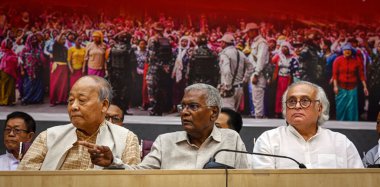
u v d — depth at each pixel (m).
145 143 5.16
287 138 4.18
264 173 2.74
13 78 7.66
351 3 8.31
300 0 8.25
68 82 7.78
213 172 2.69
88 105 3.70
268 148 4.12
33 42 7.76
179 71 7.99
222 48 8.08
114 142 3.83
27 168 3.67
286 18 8.21
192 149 3.87
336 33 8.26
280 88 8.09
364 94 8.19
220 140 3.89
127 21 7.98
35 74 7.72
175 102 7.96
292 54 8.16
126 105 7.86
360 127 8.12
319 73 8.17
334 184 2.79
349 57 8.22
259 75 8.08
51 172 2.55
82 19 7.90
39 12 7.82
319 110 4.21
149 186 2.63
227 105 8.00
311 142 4.16
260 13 8.19
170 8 8.07
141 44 7.97
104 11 7.95
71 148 3.77
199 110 3.79
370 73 8.22
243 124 7.97
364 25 8.29
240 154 3.89
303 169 2.78
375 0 8.42
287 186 2.75
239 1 8.16
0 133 7.51
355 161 4.16
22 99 7.66
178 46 8.03
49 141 3.76
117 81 7.88
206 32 8.09
